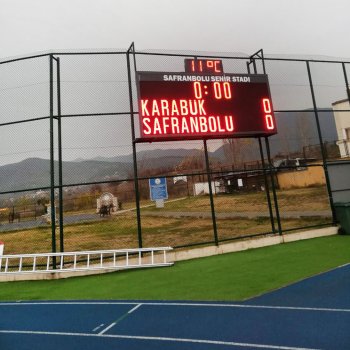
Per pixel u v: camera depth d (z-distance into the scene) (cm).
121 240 1714
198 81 1122
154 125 1039
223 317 552
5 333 559
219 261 980
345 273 754
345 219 1261
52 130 1017
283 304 589
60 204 980
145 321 565
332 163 1362
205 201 3459
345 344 424
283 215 2025
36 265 973
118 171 2595
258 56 1327
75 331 546
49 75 1053
